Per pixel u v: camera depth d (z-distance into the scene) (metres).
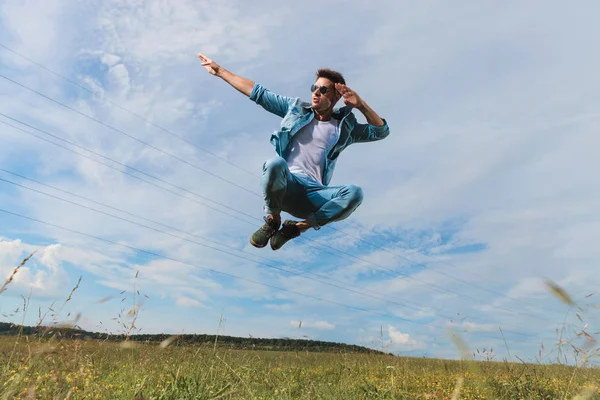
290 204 3.90
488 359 4.64
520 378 5.63
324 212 3.77
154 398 3.18
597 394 4.15
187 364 4.35
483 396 4.60
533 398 4.89
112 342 4.02
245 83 4.21
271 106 4.14
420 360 9.68
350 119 4.02
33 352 2.84
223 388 3.42
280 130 3.91
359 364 7.58
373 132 4.14
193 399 3.29
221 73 4.27
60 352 3.00
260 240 3.91
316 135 3.97
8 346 3.26
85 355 3.79
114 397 3.22
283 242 3.96
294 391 4.61
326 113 4.02
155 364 4.35
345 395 4.69
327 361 7.79
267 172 3.43
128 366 4.22
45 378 2.91
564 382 5.19
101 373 4.01
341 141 4.00
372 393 4.81
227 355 5.15
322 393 4.64
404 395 4.93
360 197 3.75
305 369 6.80
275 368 6.23
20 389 2.81
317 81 3.91
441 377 7.00
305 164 3.89
